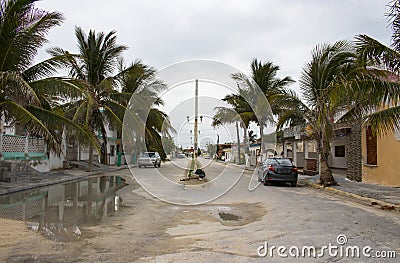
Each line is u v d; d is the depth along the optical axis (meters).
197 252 5.56
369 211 9.46
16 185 14.23
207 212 9.17
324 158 15.92
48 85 13.70
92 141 14.43
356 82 9.37
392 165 14.85
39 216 8.41
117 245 5.93
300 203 10.92
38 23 12.96
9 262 5.01
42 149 21.64
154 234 6.73
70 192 13.27
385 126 9.81
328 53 15.41
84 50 23.11
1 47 12.31
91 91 20.36
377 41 9.39
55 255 5.35
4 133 17.80
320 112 14.76
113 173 24.22
